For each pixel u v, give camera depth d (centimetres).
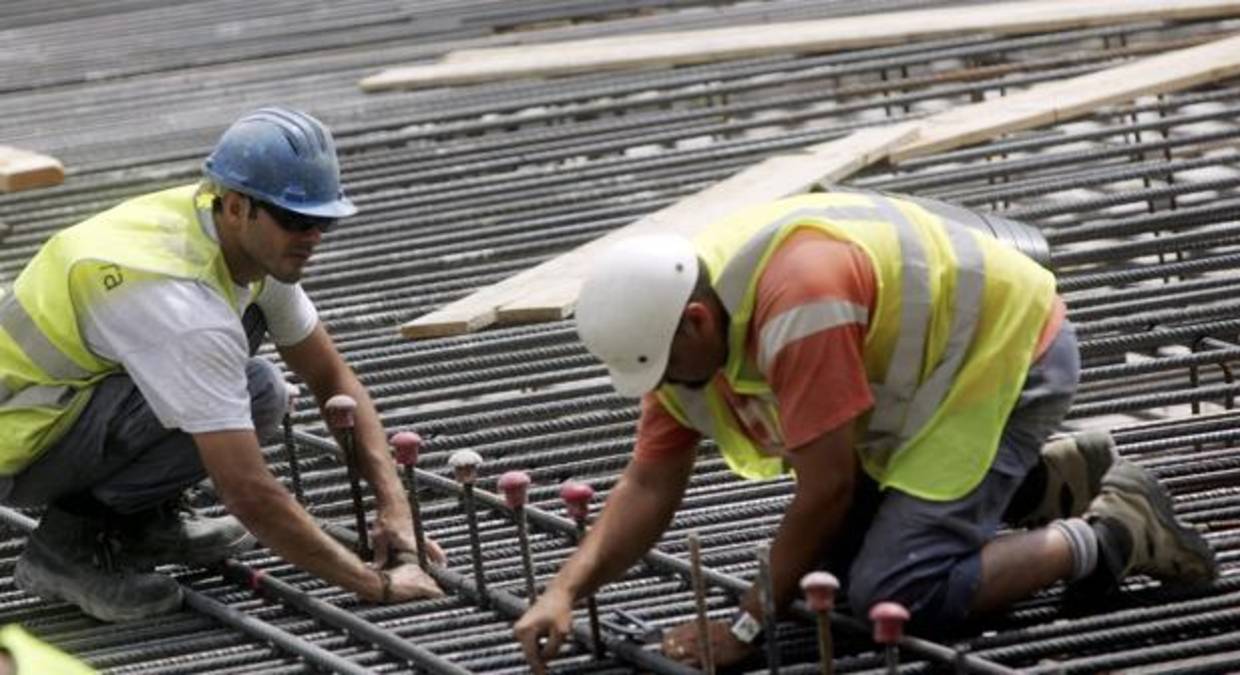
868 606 746
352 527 939
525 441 1015
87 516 870
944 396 743
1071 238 1193
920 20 1611
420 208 1345
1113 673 746
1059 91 1386
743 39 1616
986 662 727
